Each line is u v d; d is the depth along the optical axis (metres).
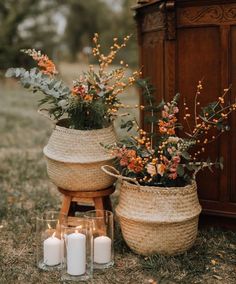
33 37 18.88
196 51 3.59
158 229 3.09
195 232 3.22
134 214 3.11
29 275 3.07
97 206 3.39
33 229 3.78
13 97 13.88
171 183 3.28
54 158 3.28
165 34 3.62
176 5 3.57
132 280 2.99
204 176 3.72
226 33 3.47
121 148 3.18
